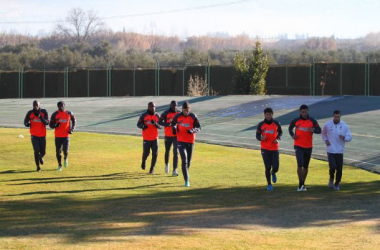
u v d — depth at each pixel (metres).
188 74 50.81
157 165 18.19
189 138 14.57
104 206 11.74
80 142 24.05
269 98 39.28
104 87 53.44
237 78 46.97
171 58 83.00
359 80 46.00
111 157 19.92
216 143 24.05
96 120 33.53
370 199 12.62
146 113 16.38
